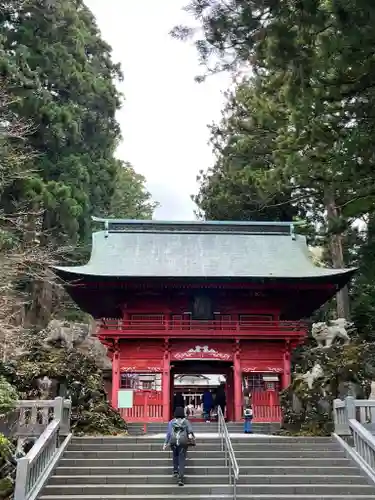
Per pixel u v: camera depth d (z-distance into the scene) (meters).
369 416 18.33
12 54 34.16
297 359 35.44
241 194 42.16
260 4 13.59
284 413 22.94
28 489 13.05
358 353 23.27
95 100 41.75
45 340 24.11
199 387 40.72
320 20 13.84
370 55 15.42
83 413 20.48
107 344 29.25
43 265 29.69
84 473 15.41
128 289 29.89
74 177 36.66
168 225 35.53
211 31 14.13
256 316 30.97
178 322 29.67
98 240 33.84
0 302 26.03
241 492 14.50
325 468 15.89
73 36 39.41
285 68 15.69
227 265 31.45
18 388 20.67
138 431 24.59
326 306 43.19
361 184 19.75
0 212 28.33
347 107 17.42
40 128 34.53
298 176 21.59
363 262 38.00
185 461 15.77
